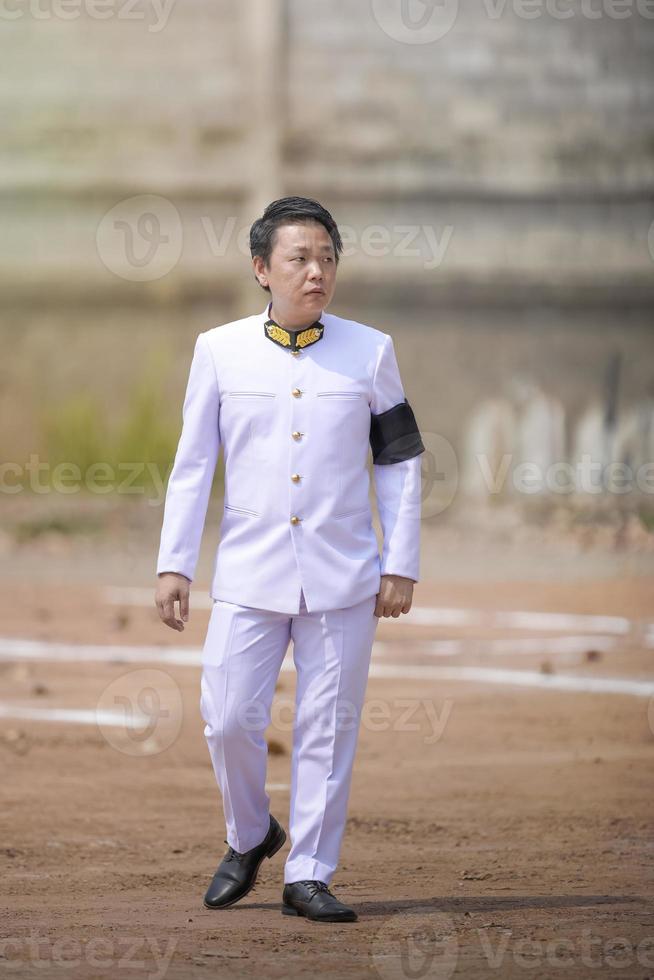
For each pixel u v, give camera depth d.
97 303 53.75
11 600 31.16
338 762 11.68
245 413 11.50
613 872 13.28
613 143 54.22
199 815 15.60
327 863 11.75
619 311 53.97
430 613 30.17
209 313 53.59
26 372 53.12
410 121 54.62
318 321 11.74
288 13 54.44
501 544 39.91
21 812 15.54
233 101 54.31
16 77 54.50
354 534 11.60
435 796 16.41
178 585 11.49
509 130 54.44
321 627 11.52
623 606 31.02
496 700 21.67
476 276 54.16
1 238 53.94
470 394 53.84
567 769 17.67
